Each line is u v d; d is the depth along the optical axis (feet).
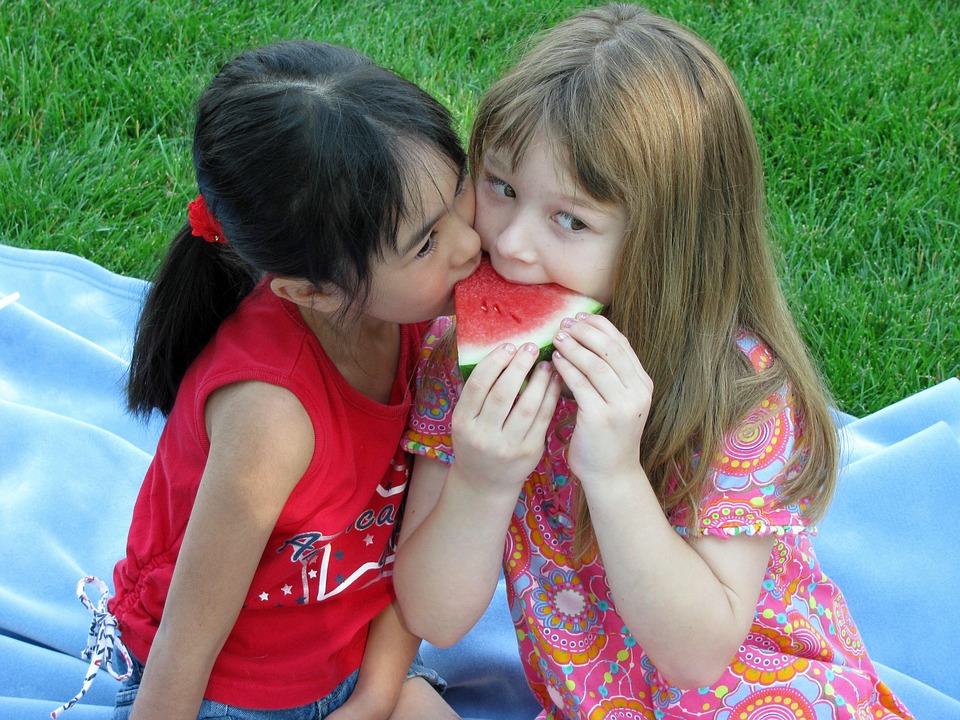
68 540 10.50
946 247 14.07
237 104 6.34
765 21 17.71
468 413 6.64
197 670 7.34
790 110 15.99
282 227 6.34
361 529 7.86
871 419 11.93
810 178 14.99
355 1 17.61
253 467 6.81
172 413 7.66
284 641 7.86
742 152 6.93
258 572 7.50
